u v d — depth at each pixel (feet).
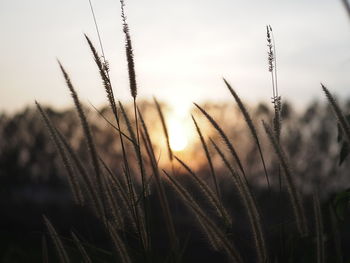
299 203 2.30
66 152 2.55
